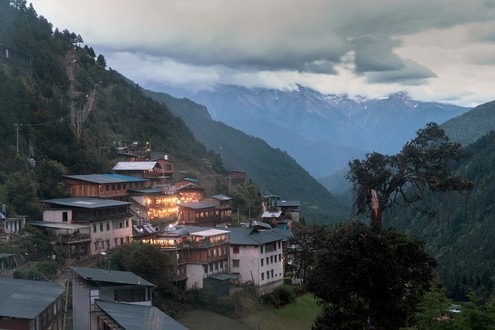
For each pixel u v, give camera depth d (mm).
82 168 112438
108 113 161750
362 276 44000
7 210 80625
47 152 108750
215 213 115062
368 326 44875
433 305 29719
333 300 46344
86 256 80312
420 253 47125
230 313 78125
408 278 45344
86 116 147625
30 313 42812
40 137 110375
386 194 63656
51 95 136125
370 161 63250
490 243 146875
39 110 117375
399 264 45656
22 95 117562
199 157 169375
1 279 53562
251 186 153375
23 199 84938
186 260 83062
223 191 137000
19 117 110438
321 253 47344
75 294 57969
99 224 84688
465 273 132375
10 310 43000
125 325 47562
